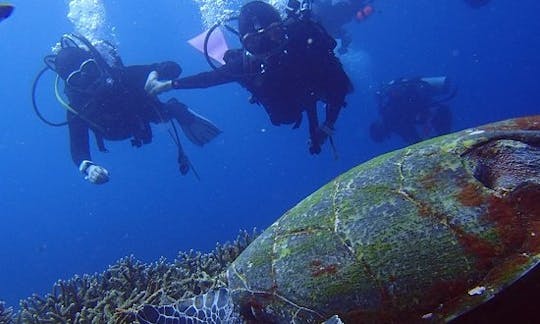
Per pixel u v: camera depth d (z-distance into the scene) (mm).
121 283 4512
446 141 2631
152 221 46438
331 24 13109
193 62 56156
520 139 2441
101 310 3934
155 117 7367
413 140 13367
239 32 6164
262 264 2676
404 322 2178
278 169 57406
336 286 2334
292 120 6621
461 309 2070
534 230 2129
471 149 2490
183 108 8203
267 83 6207
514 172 2320
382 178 2600
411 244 2270
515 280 2023
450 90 13492
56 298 4434
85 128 6805
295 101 6387
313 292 2385
